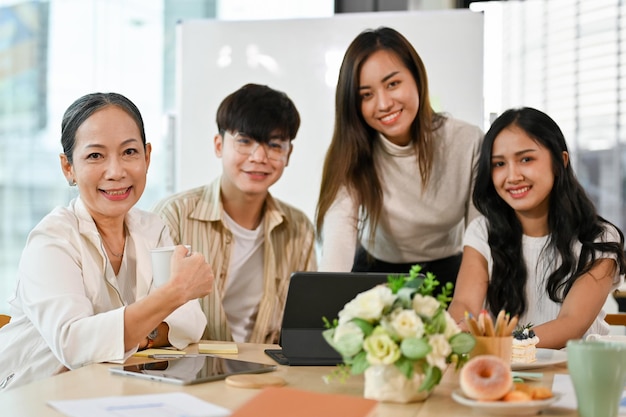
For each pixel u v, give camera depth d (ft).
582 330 6.88
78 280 5.84
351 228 8.59
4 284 13.38
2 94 13.48
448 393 4.47
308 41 11.91
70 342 5.34
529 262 7.53
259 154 8.01
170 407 4.00
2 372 5.92
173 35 13.37
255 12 13.17
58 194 13.42
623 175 12.98
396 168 8.82
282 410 3.66
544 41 13.08
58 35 13.48
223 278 8.29
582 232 7.34
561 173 7.33
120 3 13.43
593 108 12.98
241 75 12.10
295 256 8.66
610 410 3.92
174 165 12.56
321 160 11.88
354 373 4.21
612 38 12.76
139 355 5.58
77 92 13.48
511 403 3.92
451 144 8.91
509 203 7.39
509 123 7.38
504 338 4.65
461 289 7.56
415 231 9.18
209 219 8.25
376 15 11.73
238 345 6.24
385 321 4.18
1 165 13.51
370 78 8.30
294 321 5.41
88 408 3.96
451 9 11.93
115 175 6.02
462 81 11.53
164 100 13.39
